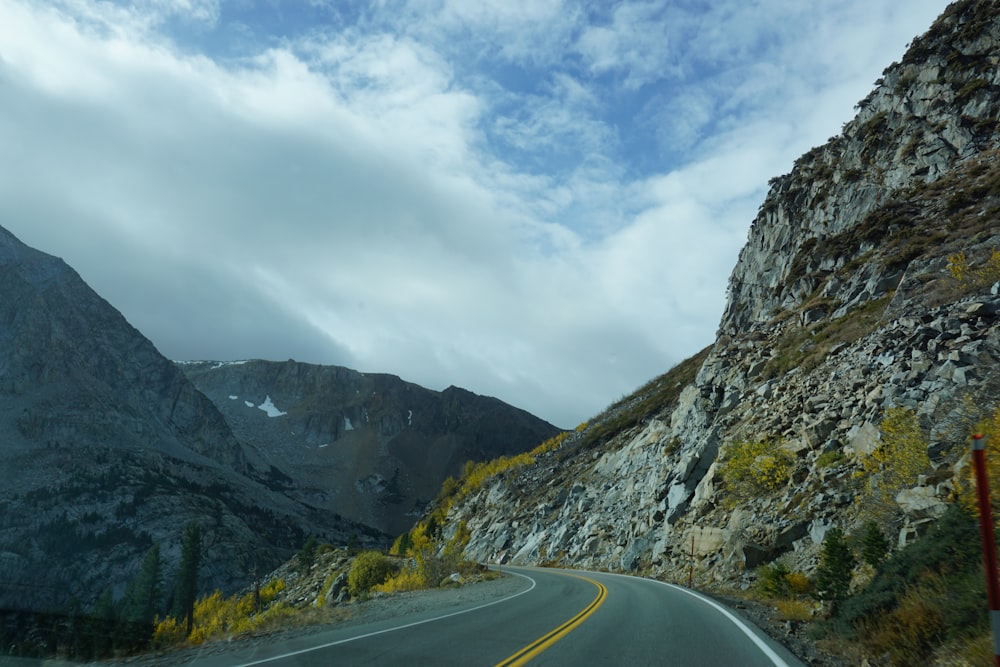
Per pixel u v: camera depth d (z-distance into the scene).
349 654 9.83
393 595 26.88
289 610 19.23
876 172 49.38
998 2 47.06
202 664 9.52
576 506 58.31
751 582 21.50
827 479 22.55
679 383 71.06
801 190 58.84
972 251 28.39
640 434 59.66
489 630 12.43
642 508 43.03
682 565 29.44
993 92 43.34
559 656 9.60
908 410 19.45
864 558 13.98
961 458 13.93
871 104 55.12
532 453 108.75
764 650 10.27
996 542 9.57
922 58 51.00
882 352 25.72
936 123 46.28
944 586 9.52
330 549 83.94
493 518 84.62
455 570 41.41
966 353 20.08
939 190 40.72
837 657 10.15
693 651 10.11
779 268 56.38
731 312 62.50
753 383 37.50
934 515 13.80
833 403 26.19
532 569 46.34
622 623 13.45
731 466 29.02
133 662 10.52
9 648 12.01
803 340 36.88
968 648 7.58
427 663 9.07
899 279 34.19
